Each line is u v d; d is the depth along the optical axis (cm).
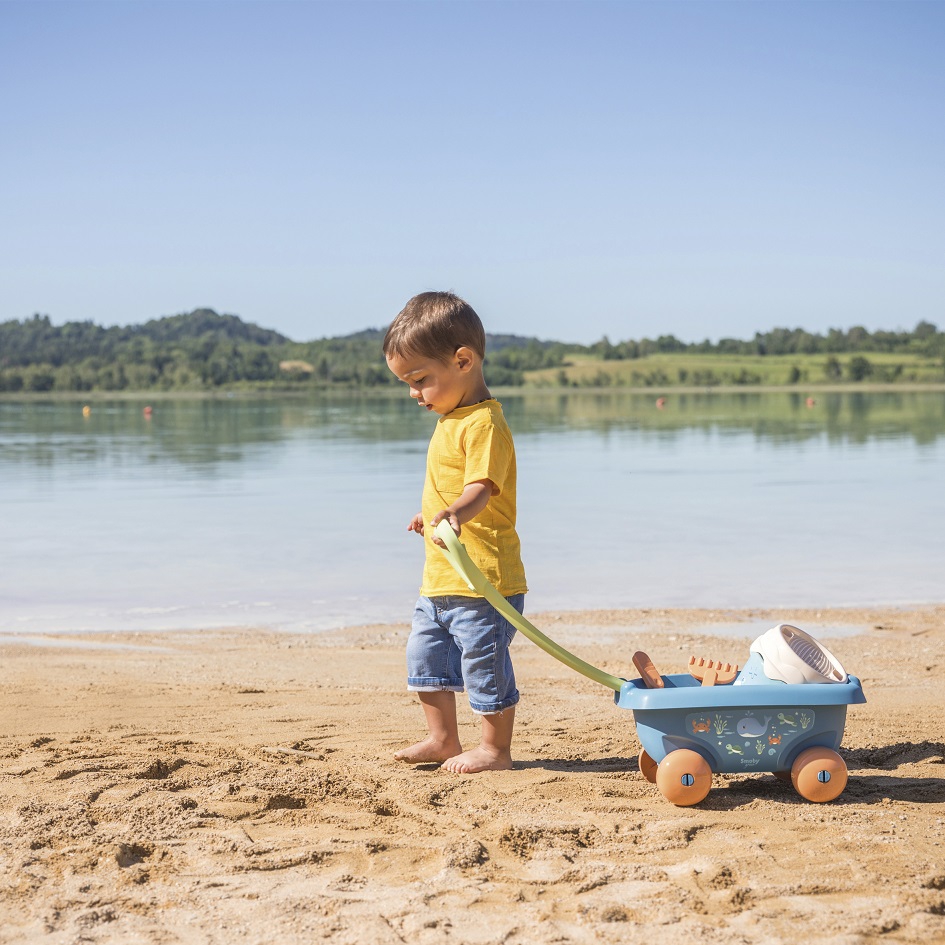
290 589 787
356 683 511
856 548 941
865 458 1920
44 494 1437
